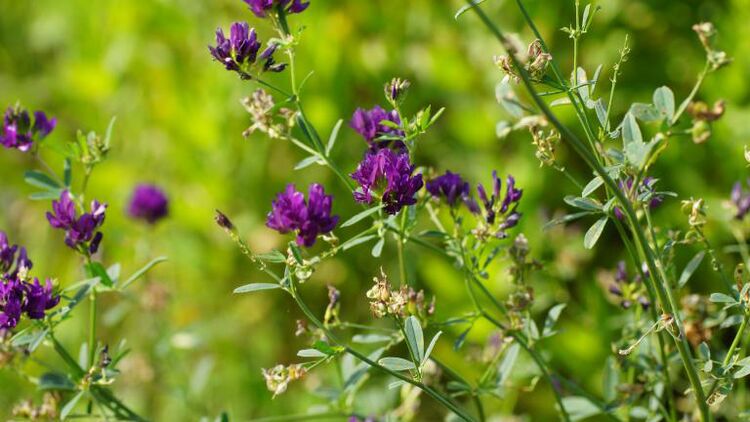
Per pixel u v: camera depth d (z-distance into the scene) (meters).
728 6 0.99
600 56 0.98
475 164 0.97
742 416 0.65
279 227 0.59
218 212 0.59
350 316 1.02
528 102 0.95
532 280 0.86
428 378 0.68
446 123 1.02
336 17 1.06
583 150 0.55
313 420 0.85
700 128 0.58
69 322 1.05
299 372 0.59
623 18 0.99
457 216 0.64
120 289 0.66
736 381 0.73
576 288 0.90
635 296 0.66
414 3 1.04
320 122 1.05
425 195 0.64
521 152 0.95
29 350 0.62
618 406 0.66
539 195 0.92
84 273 0.67
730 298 0.59
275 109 0.63
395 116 0.63
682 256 0.88
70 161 0.68
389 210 0.59
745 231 0.69
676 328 0.58
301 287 1.05
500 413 0.86
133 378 0.83
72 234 0.64
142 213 0.88
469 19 1.00
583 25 0.59
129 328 1.02
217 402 0.97
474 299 0.65
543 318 0.88
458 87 0.99
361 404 0.78
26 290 0.61
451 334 0.90
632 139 0.58
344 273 1.03
